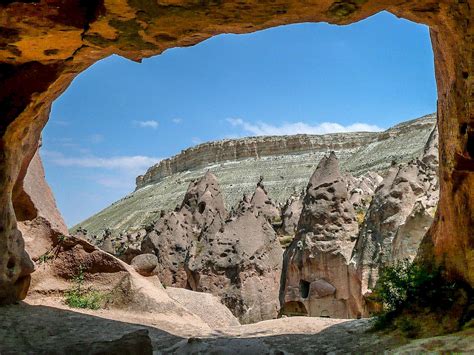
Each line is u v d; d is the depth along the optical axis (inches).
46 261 584.1
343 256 843.4
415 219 703.7
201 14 318.7
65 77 416.8
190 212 1231.5
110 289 567.2
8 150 424.5
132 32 335.0
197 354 398.6
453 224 397.1
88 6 319.0
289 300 882.8
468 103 339.9
